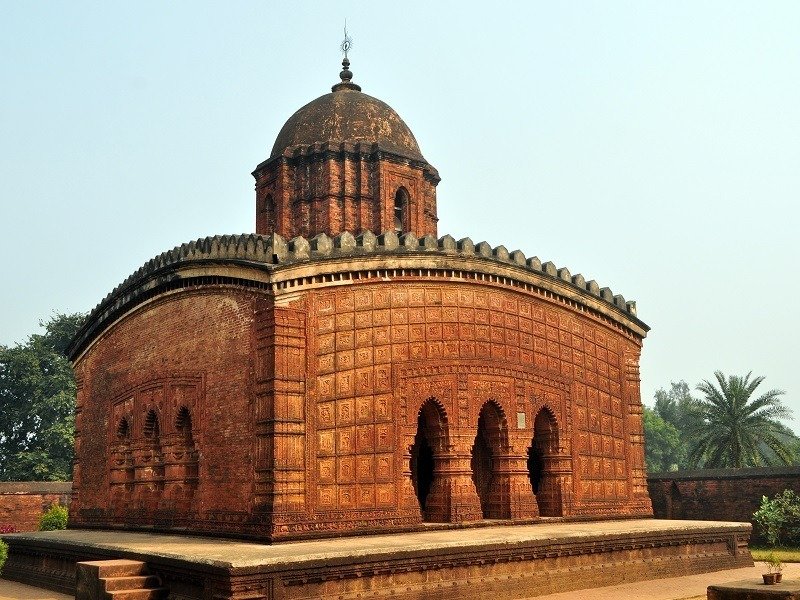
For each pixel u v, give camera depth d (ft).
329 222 68.95
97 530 65.46
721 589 37.60
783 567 61.52
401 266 52.13
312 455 46.85
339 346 49.42
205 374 52.95
